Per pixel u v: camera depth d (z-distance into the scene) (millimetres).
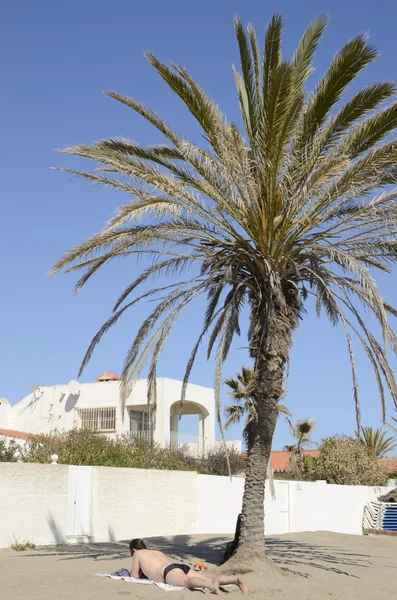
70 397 32969
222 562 12258
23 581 9203
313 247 11961
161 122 11914
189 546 15414
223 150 11648
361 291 12023
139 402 31547
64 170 12141
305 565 12742
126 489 16875
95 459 19094
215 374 11539
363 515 26000
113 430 31562
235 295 12203
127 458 20281
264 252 11953
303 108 11867
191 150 11930
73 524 15383
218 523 19812
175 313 12125
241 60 12789
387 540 20062
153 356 12148
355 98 11344
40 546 14078
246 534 11633
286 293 12508
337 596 9875
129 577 9828
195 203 12055
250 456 12000
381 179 12336
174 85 11227
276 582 10398
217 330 13664
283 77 10562
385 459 42438
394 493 26312
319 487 23969
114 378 34250
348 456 30016
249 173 11891
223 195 12070
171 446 28891
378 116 11477
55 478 14852
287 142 11492
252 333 12523
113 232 12336
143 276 13742
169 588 9188
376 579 11672
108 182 12328
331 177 10969
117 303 14000
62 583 9172
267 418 11938
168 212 11492
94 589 8805
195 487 19109
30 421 33531
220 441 34438
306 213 11938
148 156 12391
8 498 13789
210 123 11594
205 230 12602
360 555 15539
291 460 33688
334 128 11711
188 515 18750
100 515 16062
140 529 17141
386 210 12086
